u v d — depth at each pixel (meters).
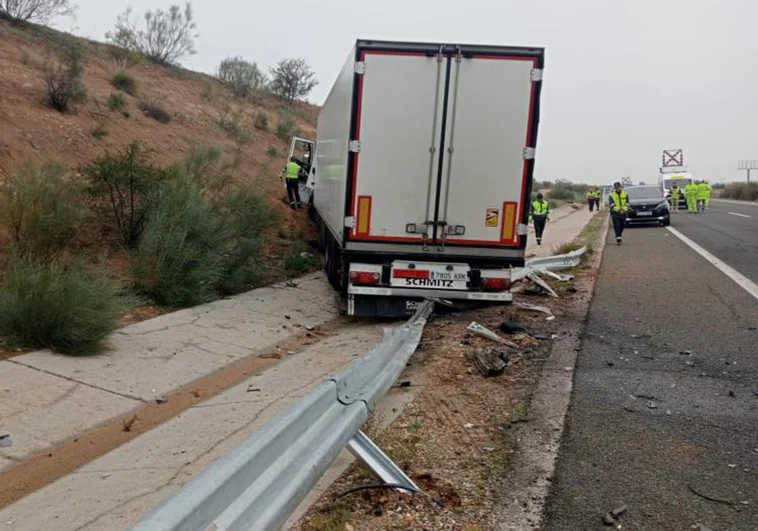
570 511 4.19
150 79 26.45
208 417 6.57
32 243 9.99
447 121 9.59
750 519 4.10
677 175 51.78
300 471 3.37
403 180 9.68
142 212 12.05
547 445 5.17
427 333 9.11
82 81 19.94
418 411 5.91
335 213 11.60
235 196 13.18
